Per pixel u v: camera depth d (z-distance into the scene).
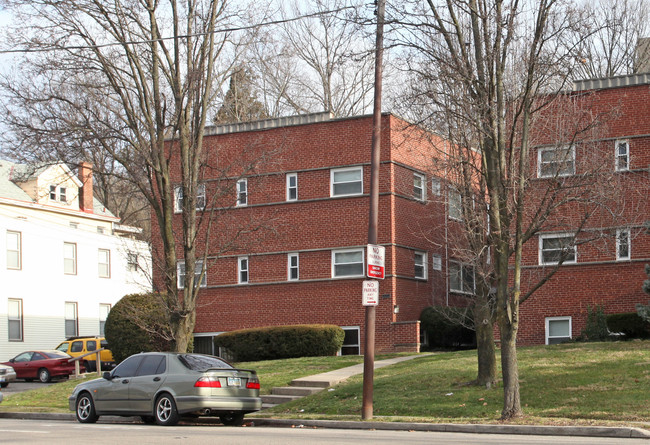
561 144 19.78
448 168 21.81
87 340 40.22
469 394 19.38
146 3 23.39
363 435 15.17
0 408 23.88
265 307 35.06
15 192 46.75
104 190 58.78
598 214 26.27
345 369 25.98
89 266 50.69
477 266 19.69
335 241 34.09
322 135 34.81
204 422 20.00
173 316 24.34
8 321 44.88
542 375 20.05
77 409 19.55
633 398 17.31
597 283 29.05
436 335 34.84
